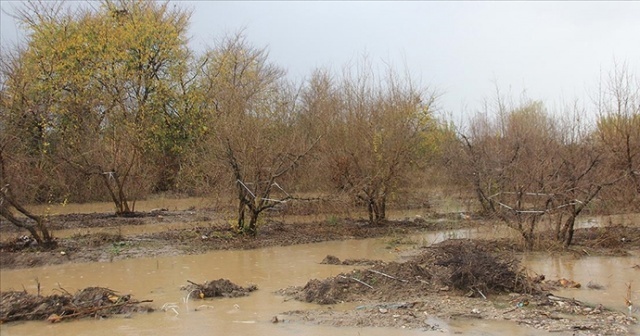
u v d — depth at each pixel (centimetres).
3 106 1927
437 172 2527
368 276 1148
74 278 1259
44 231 1518
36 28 2859
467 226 2048
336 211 1988
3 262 1370
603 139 1947
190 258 1492
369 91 2131
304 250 1628
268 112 1964
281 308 1015
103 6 3123
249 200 1770
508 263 1162
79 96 2739
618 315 959
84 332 884
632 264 1416
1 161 1480
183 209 2448
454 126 2577
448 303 1022
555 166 1683
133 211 2280
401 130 2062
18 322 933
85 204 2506
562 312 977
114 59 2884
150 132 2909
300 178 1950
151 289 1158
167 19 3247
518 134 2108
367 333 865
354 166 2016
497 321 920
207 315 970
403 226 2050
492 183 1925
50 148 2317
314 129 2089
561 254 1529
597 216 2144
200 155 2144
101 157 2214
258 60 3562
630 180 1880
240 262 1450
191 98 3089
